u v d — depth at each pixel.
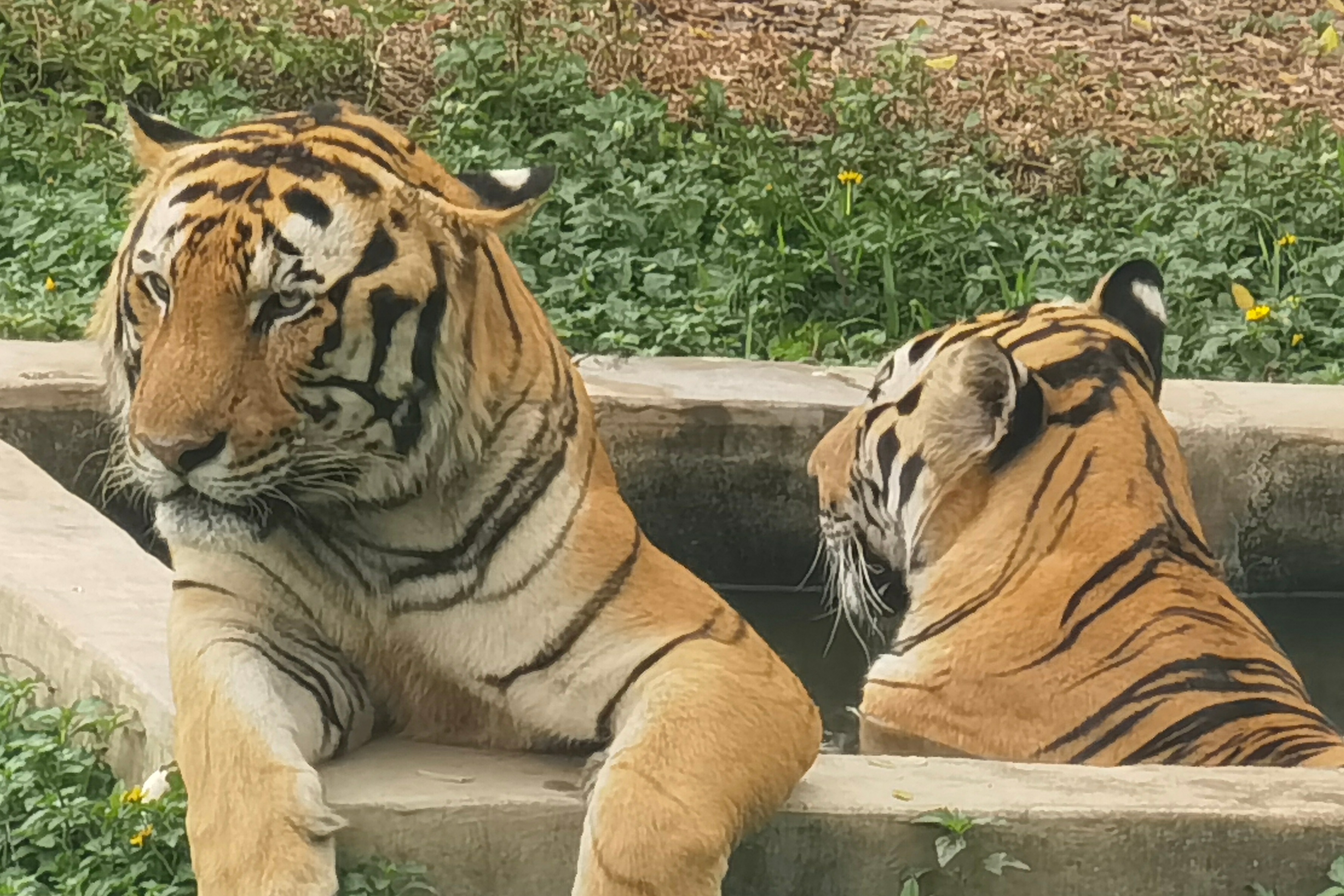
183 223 6.72
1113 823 7.41
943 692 9.85
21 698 8.32
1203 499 12.87
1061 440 10.16
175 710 7.61
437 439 7.00
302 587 7.36
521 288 7.50
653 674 7.25
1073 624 9.71
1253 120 22.17
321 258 6.71
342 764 7.46
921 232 17.23
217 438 6.68
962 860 7.40
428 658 7.47
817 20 24.05
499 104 19.23
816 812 7.34
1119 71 23.58
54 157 17.53
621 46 21.52
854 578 11.20
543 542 7.27
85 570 9.16
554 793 7.24
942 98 21.81
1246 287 17.34
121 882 7.14
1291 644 12.31
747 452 12.79
